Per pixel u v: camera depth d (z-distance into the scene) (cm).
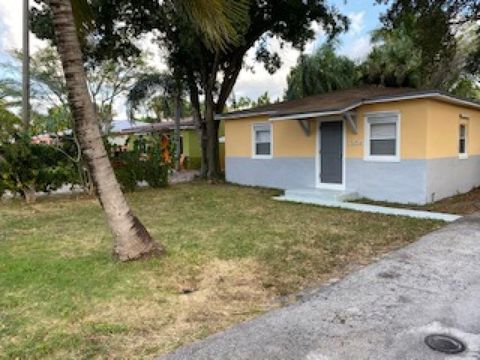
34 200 1000
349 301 345
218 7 496
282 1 1251
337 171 1023
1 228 681
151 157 1231
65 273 428
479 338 278
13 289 384
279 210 827
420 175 855
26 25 1195
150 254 483
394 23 1253
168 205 909
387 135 913
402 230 625
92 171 459
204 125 1526
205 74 1409
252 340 280
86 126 441
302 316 317
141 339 286
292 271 439
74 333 295
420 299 346
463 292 360
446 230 610
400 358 253
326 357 255
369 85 1467
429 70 1406
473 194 979
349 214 770
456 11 1147
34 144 1012
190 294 374
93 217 779
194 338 287
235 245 544
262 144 1252
